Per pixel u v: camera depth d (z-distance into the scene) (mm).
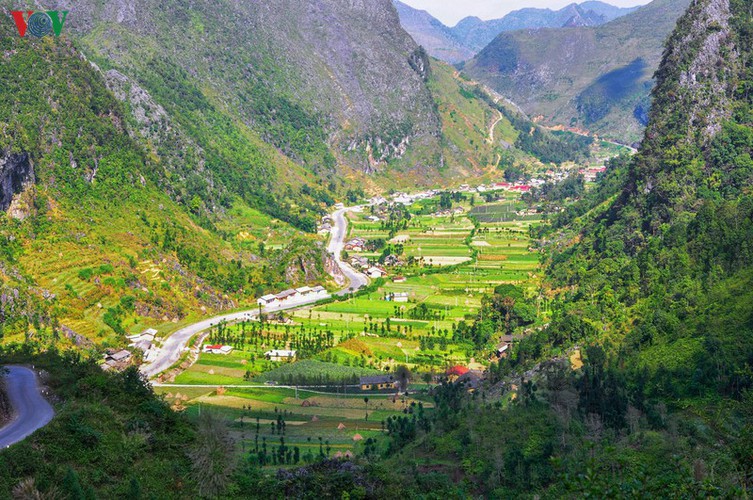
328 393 193250
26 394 99938
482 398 170250
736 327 165250
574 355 190625
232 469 99750
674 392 152125
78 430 89938
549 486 117625
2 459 78938
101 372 113125
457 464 133625
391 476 115125
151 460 93250
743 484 73625
